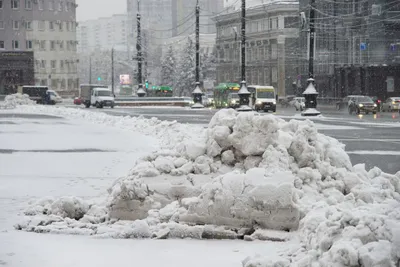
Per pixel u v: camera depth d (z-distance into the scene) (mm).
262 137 12500
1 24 148625
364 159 24031
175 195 12008
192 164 12562
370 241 7270
